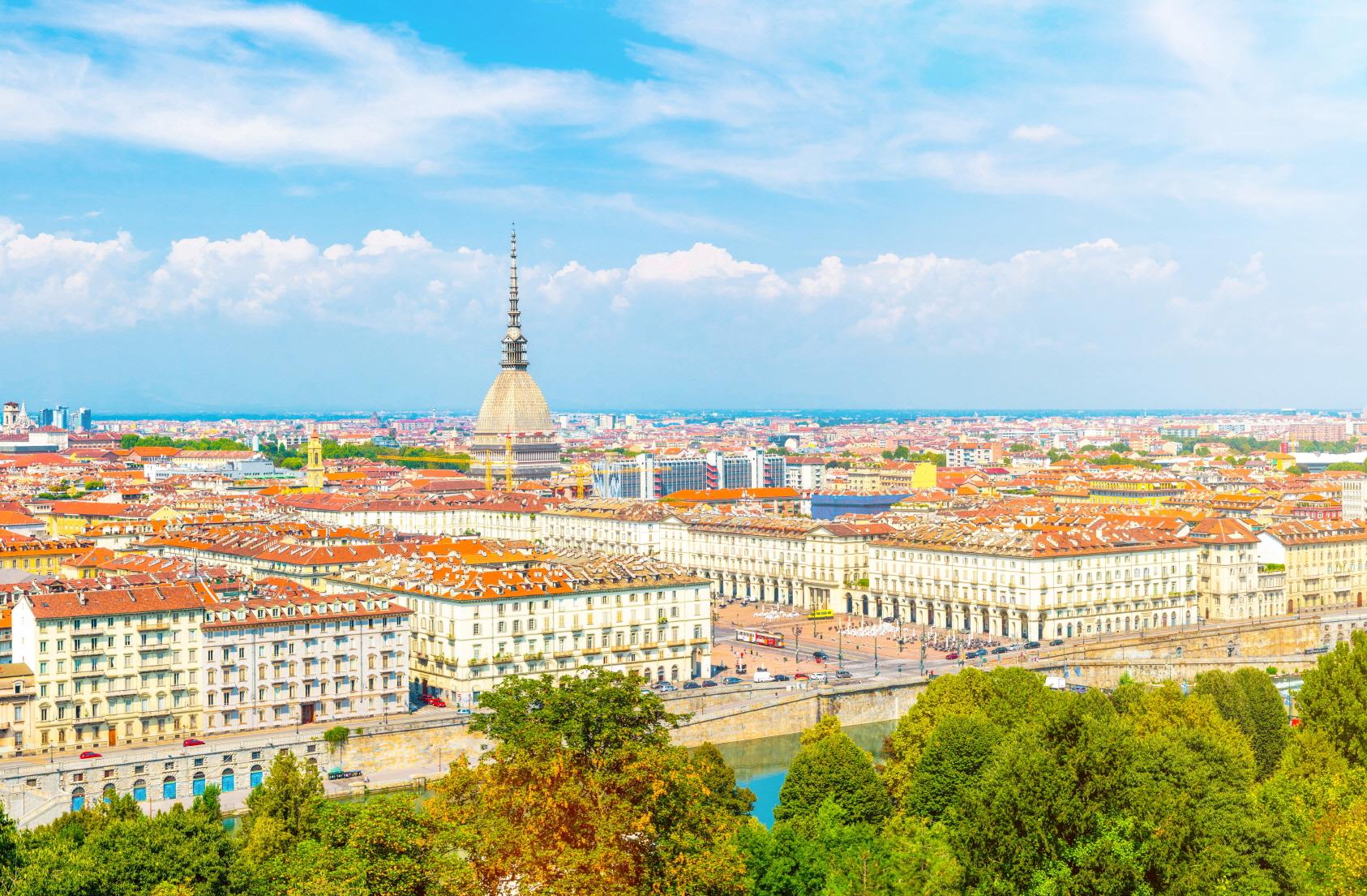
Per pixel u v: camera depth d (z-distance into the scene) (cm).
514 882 19288
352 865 19588
